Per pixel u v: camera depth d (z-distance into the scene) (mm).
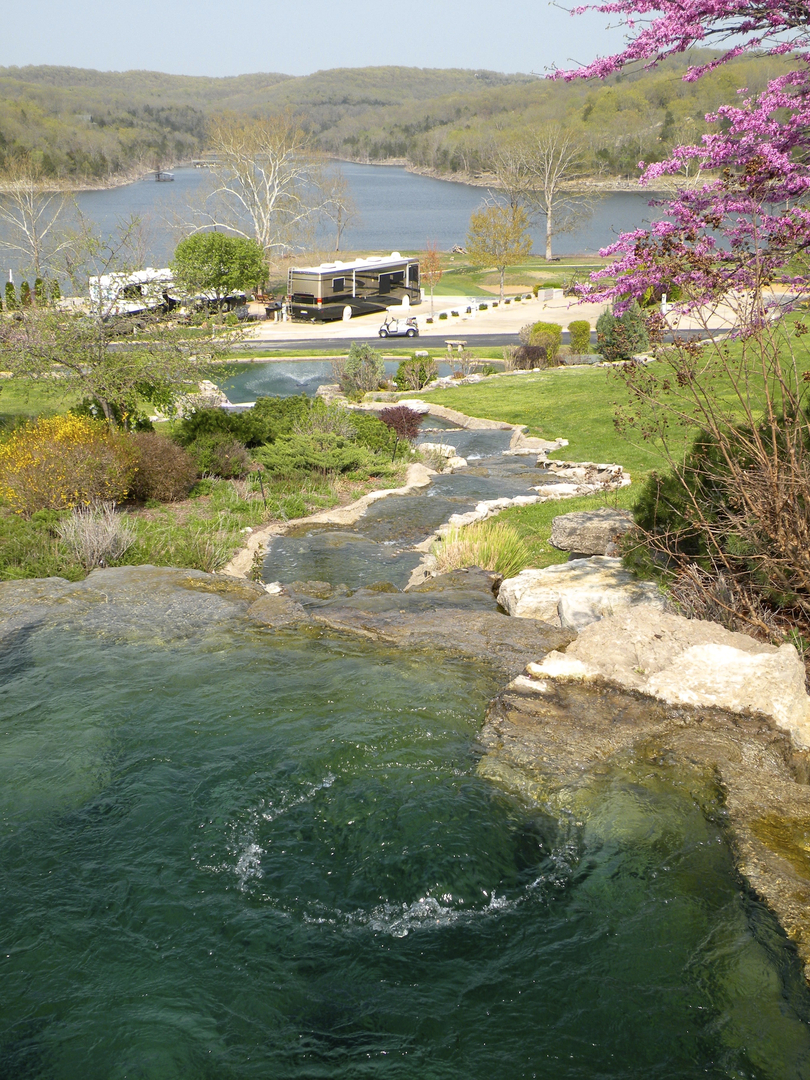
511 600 9617
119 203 172375
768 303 8703
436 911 4508
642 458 22734
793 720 6160
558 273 97625
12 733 6379
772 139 9945
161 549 13828
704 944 4188
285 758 5945
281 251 89375
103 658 7785
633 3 9812
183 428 23719
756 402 9586
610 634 7227
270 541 15648
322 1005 3932
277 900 4605
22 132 188125
